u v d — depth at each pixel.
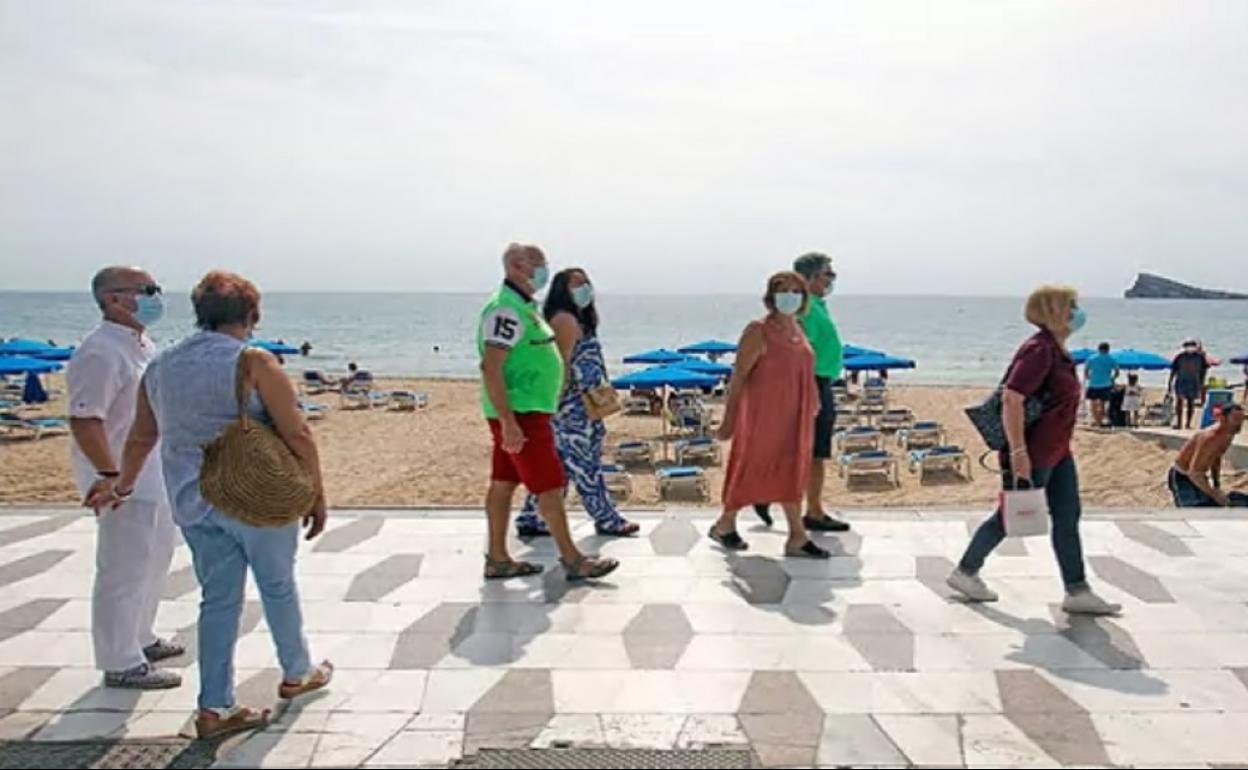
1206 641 5.11
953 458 17.72
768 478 6.58
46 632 5.30
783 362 6.48
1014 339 73.81
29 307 149.88
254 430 4.04
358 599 5.79
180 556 6.67
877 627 5.32
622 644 5.10
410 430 24.03
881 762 3.89
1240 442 15.43
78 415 4.33
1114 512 7.83
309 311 142.25
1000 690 4.54
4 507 8.06
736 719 4.26
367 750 4.00
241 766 3.88
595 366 7.12
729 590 5.94
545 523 6.68
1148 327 96.94
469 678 4.69
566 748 4.00
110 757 3.94
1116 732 4.13
